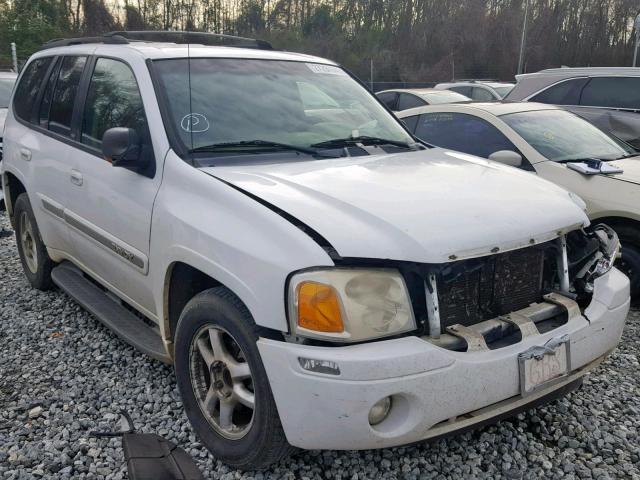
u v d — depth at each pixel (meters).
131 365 4.10
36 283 5.38
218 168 3.27
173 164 3.31
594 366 3.19
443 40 49.38
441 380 2.54
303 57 4.50
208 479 2.91
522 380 2.74
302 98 4.03
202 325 3.02
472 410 2.67
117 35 4.39
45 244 5.00
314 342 2.54
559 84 8.92
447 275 2.70
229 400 2.98
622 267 5.18
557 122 6.23
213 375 3.04
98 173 3.89
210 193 3.04
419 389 2.50
